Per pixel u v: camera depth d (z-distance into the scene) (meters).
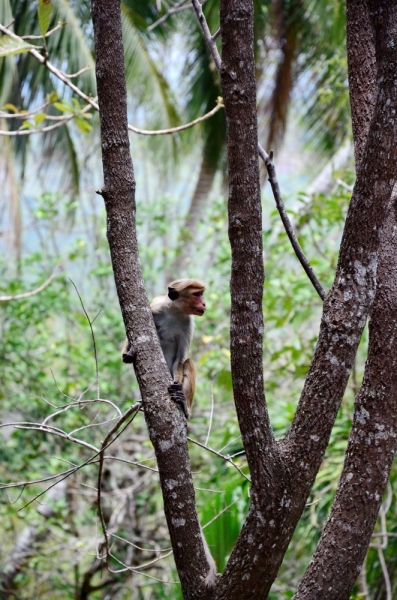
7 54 8.17
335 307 5.41
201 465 15.25
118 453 15.52
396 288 5.81
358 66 6.59
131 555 14.54
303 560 13.84
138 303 5.91
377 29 5.28
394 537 11.77
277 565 5.42
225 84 5.51
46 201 16.05
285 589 12.66
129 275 5.95
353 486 5.58
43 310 15.03
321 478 11.45
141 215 17.22
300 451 5.38
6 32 8.43
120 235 6.00
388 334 5.70
